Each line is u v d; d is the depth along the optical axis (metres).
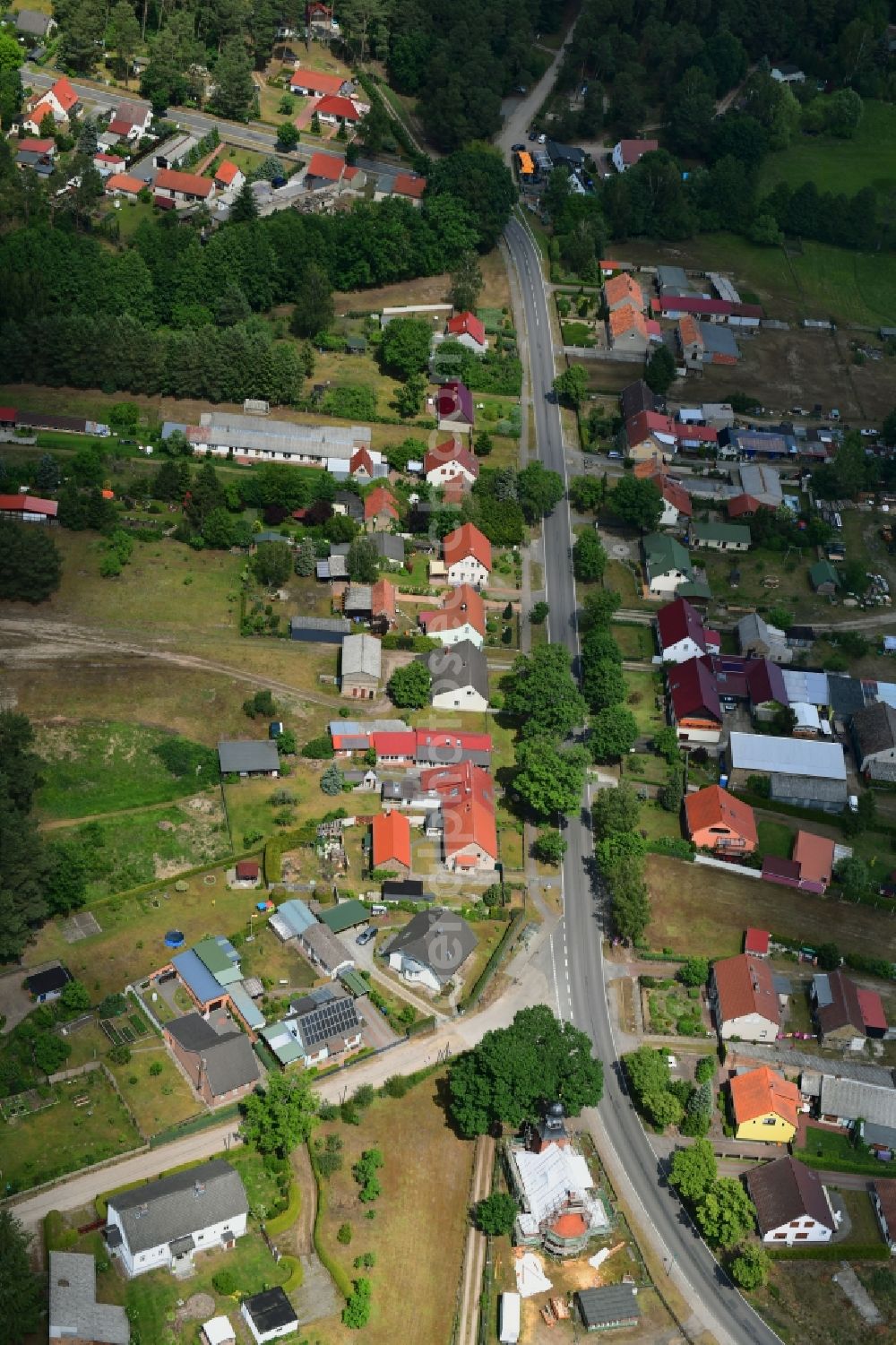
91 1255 194.62
